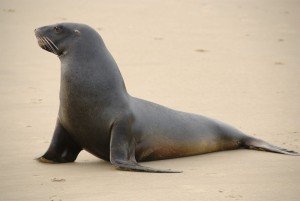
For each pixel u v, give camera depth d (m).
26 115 46.09
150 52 65.75
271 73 59.19
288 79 57.22
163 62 62.38
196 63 62.22
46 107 48.31
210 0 90.50
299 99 50.78
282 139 40.09
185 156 37.22
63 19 77.06
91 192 28.98
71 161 35.91
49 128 42.84
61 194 28.83
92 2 85.81
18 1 83.94
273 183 30.23
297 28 78.19
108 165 34.66
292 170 32.72
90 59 34.81
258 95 52.03
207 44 69.50
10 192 29.42
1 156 36.44
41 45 35.81
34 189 29.77
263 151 37.78
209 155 37.44
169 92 53.00
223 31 75.19
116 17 79.00
